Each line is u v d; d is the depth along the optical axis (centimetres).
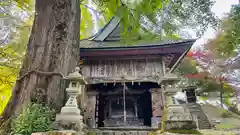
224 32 1359
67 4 636
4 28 1016
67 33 602
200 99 1747
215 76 1622
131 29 786
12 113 476
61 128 412
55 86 521
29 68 535
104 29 1202
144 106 1168
